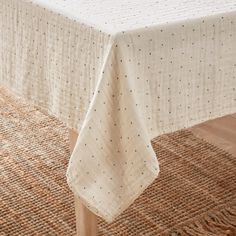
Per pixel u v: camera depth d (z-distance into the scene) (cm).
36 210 193
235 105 138
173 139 239
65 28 128
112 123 118
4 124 250
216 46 129
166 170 217
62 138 240
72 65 128
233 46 132
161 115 125
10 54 152
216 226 186
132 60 117
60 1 137
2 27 153
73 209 193
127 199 122
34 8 137
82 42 124
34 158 225
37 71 143
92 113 115
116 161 121
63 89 133
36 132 244
